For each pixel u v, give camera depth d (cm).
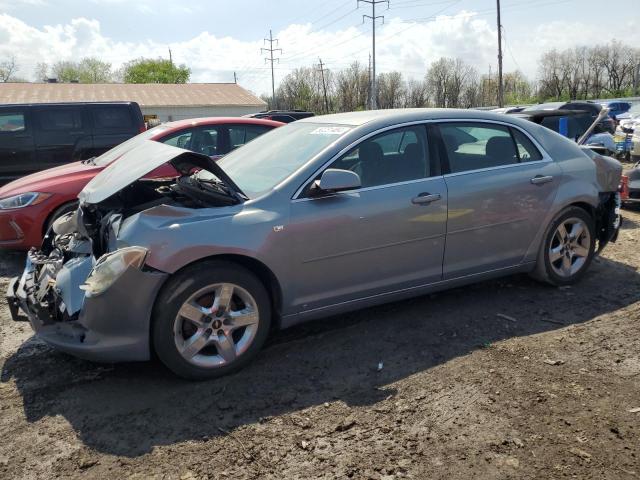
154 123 1978
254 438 280
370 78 6569
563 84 7769
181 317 323
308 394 320
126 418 301
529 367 341
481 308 440
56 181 614
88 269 346
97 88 4088
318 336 399
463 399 308
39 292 351
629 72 7394
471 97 7594
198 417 300
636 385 316
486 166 426
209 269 328
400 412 297
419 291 410
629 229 696
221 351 338
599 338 379
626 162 1512
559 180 454
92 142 852
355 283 378
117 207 405
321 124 428
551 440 268
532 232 448
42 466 263
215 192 357
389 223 379
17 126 812
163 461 264
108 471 258
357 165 378
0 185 812
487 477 244
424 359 358
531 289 479
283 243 346
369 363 355
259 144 455
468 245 418
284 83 7631
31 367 367
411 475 248
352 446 270
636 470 246
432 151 404
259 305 346
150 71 7238
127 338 320
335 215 360
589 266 521
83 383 342
